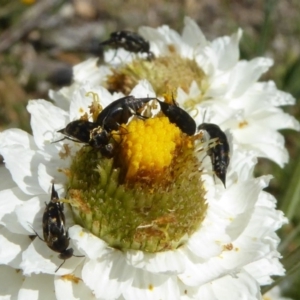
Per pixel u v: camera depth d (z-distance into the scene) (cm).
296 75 17
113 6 23
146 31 13
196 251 9
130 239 9
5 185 10
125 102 9
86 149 9
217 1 24
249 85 12
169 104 9
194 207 9
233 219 9
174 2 23
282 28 23
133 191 9
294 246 15
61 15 22
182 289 9
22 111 17
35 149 10
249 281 9
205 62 13
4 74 19
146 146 9
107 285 9
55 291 9
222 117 12
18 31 20
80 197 9
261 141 12
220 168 9
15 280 9
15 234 9
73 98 10
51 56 21
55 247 9
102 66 13
